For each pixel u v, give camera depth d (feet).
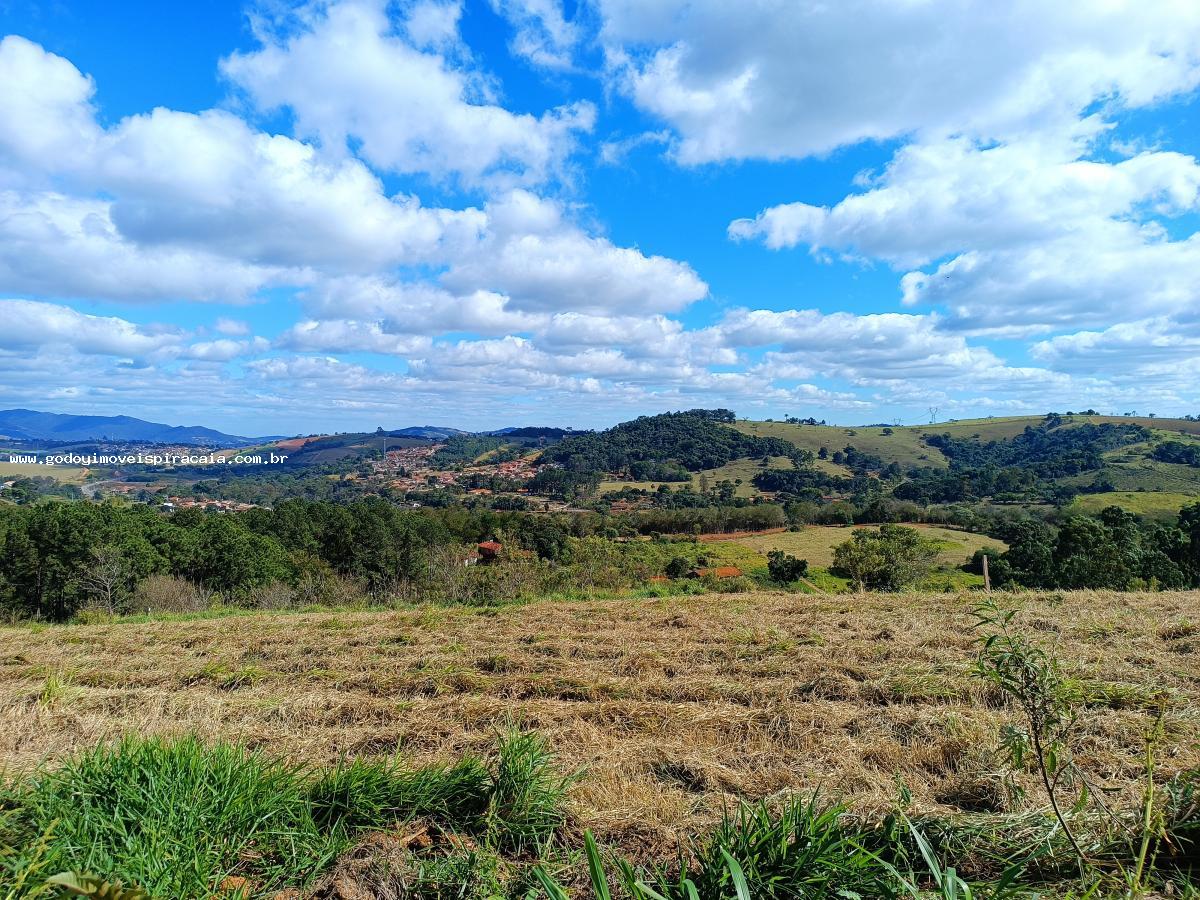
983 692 19.97
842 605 39.37
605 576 67.46
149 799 11.20
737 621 34.63
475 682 23.43
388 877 10.68
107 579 78.59
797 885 9.44
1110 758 14.67
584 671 25.07
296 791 12.30
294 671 27.32
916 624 32.09
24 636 37.81
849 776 14.37
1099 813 11.36
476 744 17.19
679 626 34.58
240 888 10.09
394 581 74.49
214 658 30.27
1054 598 39.96
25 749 17.12
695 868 10.61
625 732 18.17
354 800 12.29
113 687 25.05
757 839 10.20
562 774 14.58
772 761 15.79
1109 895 9.34
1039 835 10.84
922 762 15.19
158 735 16.38
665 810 12.65
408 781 13.02
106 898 6.15
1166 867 10.23
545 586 63.16
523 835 11.74
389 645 31.83
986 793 13.17
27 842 10.02
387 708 20.49
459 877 10.52
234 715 20.63
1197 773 11.89
